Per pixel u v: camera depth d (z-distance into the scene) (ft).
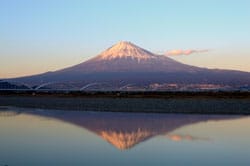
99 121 117.70
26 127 101.19
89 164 55.06
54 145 71.26
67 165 54.54
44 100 220.43
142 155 61.52
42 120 120.88
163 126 103.71
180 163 56.03
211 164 55.31
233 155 61.57
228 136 83.66
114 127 102.01
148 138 81.15
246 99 179.11
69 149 66.95
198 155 61.62
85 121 117.39
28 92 305.53
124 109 159.43
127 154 62.49
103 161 57.16
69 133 89.30
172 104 168.04
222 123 110.11
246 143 73.46
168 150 66.39
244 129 95.86
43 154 62.18
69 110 163.63
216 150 66.13
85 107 172.86
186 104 166.20
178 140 78.07
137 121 116.98
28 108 179.22
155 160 58.03
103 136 84.12
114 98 213.05
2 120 121.19
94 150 66.08
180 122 113.60
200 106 159.02
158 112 146.92
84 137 82.28
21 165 54.13
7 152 63.87
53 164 55.06
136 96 222.48
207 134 87.15
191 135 85.51
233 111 145.07
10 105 199.21
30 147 68.95
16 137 82.02
